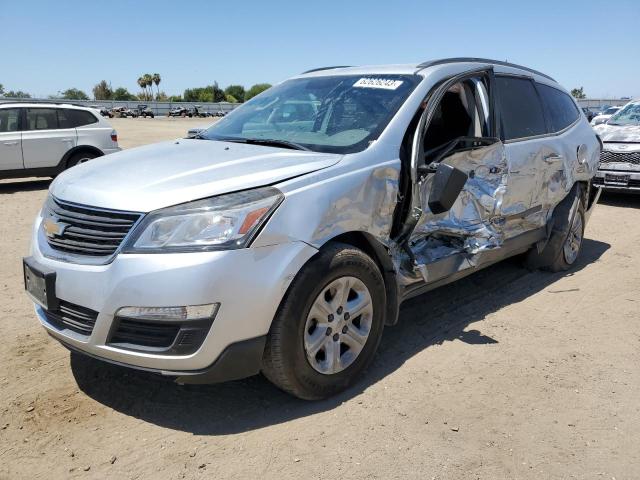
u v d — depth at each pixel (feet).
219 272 8.84
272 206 9.39
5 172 36.24
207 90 315.99
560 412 10.55
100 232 9.47
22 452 9.02
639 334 14.14
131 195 9.47
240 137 13.41
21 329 13.53
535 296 16.66
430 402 10.73
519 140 15.40
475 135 14.14
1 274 17.89
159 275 8.79
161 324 8.97
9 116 36.35
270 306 9.32
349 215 10.46
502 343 13.39
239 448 9.25
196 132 14.96
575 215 18.67
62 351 12.40
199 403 10.52
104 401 10.52
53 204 10.61
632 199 33.19
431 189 11.28
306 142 12.16
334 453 9.16
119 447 9.22
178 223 9.01
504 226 14.88
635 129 30.71
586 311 15.58
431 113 11.81
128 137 85.92
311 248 9.73
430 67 13.55
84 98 290.97
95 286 9.18
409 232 11.69
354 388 11.16
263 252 9.23
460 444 9.48
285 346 9.62
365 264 10.73
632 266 19.90
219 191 9.35
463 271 13.67
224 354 9.15
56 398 10.55
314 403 10.60
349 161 10.85
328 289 10.20
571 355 12.87
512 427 10.02
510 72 16.21
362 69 14.57
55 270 9.71
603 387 11.50
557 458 9.22
